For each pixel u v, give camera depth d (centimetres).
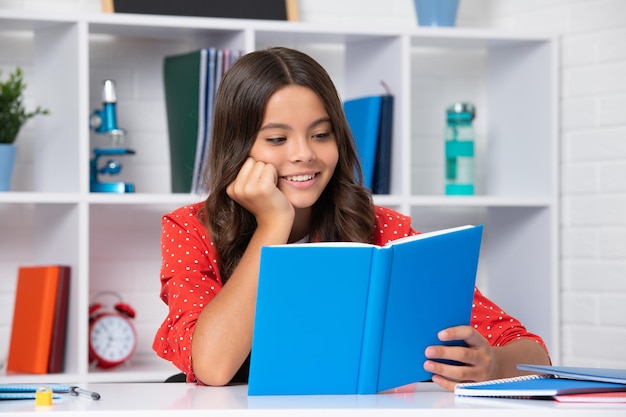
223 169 203
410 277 160
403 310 161
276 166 200
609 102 346
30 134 337
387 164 337
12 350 320
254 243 192
